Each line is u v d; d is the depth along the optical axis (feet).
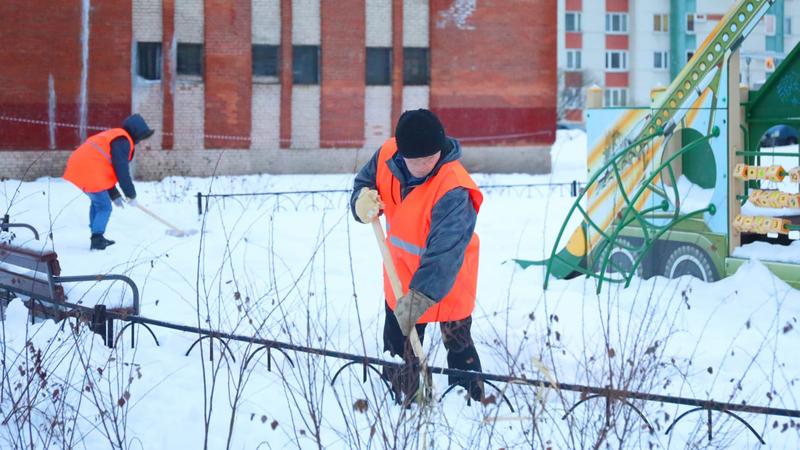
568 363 17.63
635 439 13.70
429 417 13.34
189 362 17.57
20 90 71.31
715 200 25.63
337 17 81.46
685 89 26.48
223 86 78.13
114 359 16.24
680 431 14.25
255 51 79.92
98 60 73.67
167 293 25.27
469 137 85.10
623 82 192.13
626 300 23.82
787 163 79.56
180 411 14.87
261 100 79.92
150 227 40.93
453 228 14.01
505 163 86.22
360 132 82.79
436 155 14.52
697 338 20.12
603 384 15.60
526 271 28.43
